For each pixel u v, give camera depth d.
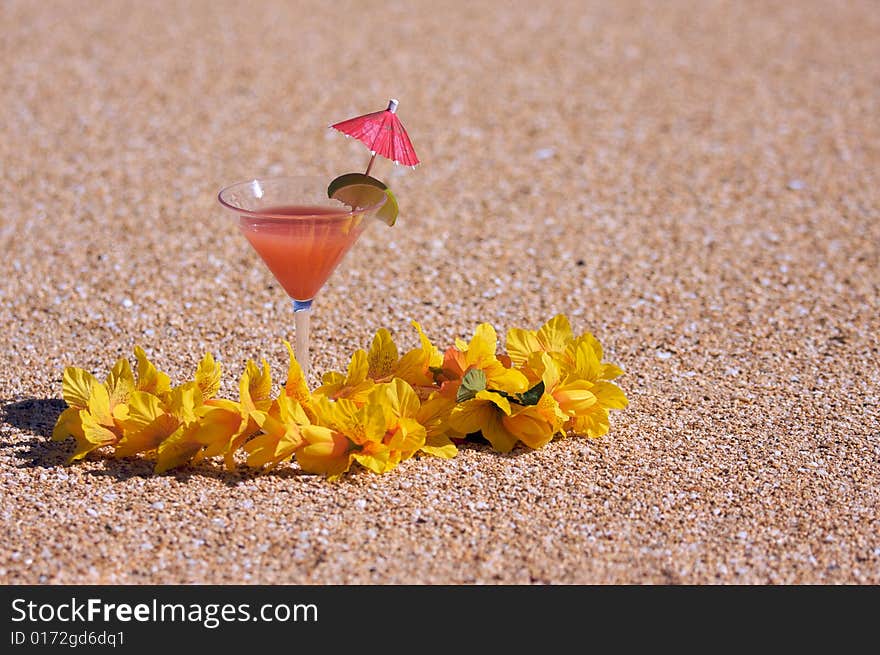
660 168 2.12
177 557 1.33
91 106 2.38
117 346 1.62
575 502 1.38
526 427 1.43
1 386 1.54
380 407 1.38
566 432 1.48
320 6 3.32
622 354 1.63
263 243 1.39
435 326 1.68
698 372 1.59
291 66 2.71
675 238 1.90
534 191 2.04
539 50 2.90
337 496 1.38
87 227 1.90
